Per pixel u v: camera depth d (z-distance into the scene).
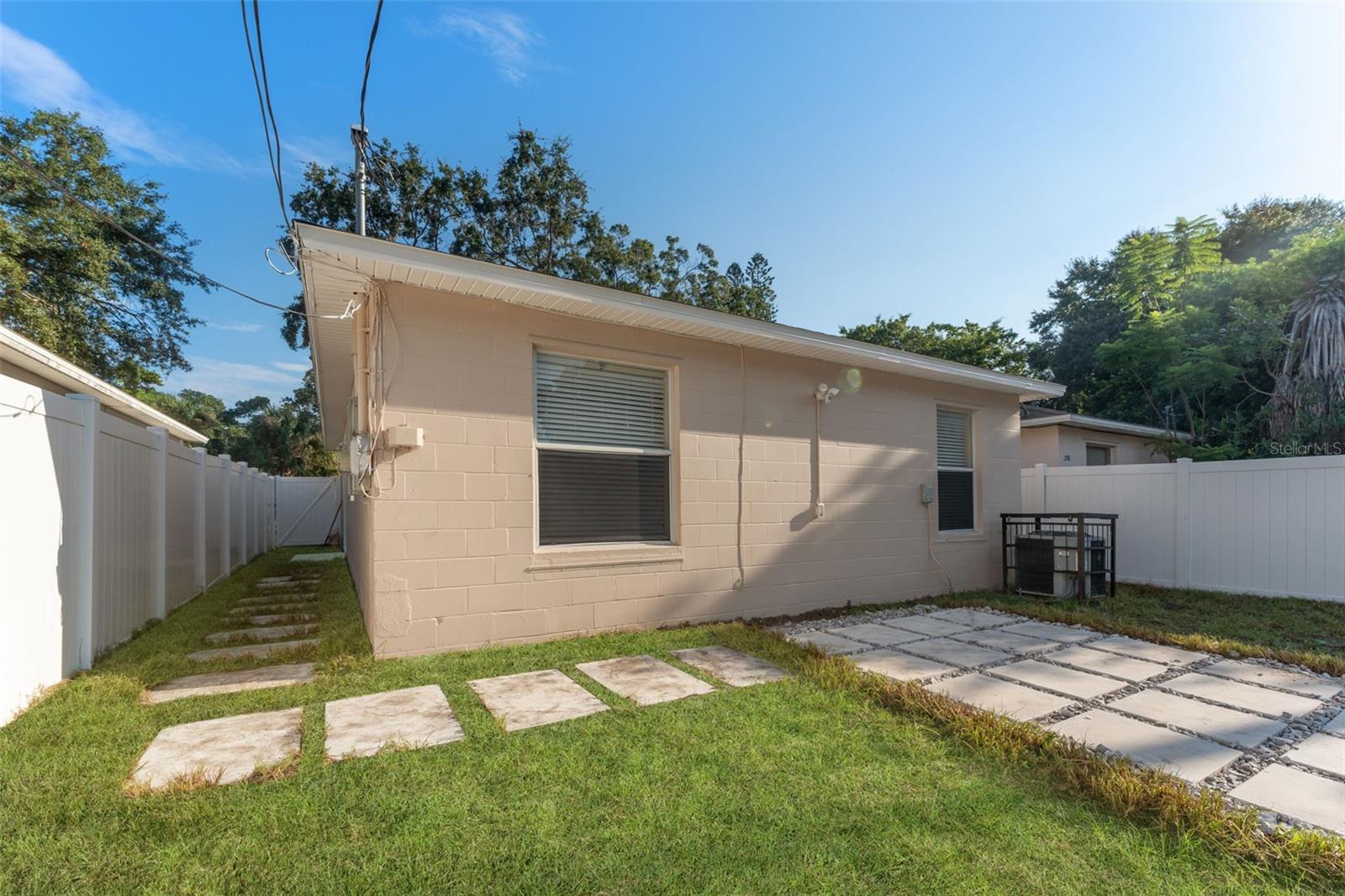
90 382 6.07
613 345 5.59
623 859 2.04
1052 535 7.92
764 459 6.51
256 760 2.77
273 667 4.38
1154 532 8.74
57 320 14.41
